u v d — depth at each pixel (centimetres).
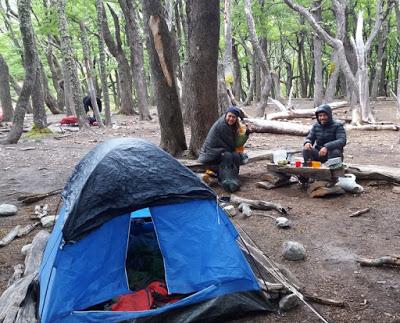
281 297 357
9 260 468
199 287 344
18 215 625
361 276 402
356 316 337
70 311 319
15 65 2912
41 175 859
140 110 1884
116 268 343
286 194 659
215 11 793
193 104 840
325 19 2300
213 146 702
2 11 2303
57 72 2733
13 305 338
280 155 734
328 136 677
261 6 2161
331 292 375
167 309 330
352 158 877
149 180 349
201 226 353
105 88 1595
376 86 2345
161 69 847
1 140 1277
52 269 330
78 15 1800
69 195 384
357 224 531
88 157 412
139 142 387
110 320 321
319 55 1798
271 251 461
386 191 648
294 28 2448
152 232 446
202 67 817
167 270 347
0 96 2123
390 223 529
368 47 1387
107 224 339
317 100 1831
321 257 445
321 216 561
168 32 844
